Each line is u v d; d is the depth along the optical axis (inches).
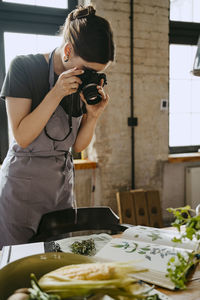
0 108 107.6
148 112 118.3
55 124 51.9
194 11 134.6
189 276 28.7
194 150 141.3
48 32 111.6
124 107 114.2
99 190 114.0
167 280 26.9
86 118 57.1
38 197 52.1
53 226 48.6
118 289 18.3
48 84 50.6
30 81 48.9
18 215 51.7
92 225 50.9
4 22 105.3
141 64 115.1
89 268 19.5
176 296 25.3
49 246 34.0
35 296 17.3
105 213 51.3
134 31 112.6
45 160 51.8
